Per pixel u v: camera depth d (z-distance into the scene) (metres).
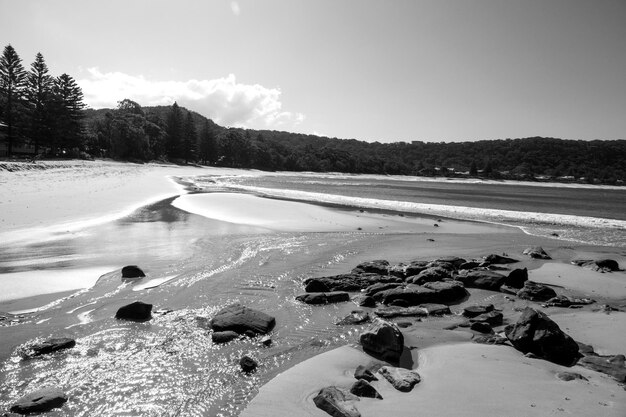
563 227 25.02
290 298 10.58
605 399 5.40
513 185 133.25
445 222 26.20
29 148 72.44
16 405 5.40
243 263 14.05
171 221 22.12
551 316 9.24
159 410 5.50
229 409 5.49
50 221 19.59
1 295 10.23
